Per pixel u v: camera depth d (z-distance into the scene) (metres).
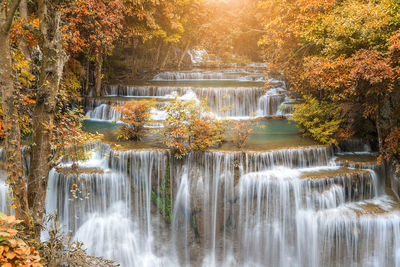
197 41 29.72
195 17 25.78
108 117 14.37
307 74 9.97
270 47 14.77
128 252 8.70
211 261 8.93
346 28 9.21
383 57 8.12
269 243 8.73
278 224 8.62
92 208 8.45
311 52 13.02
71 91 13.72
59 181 8.25
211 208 8.94
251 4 28.27
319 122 11.12
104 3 12.64
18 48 8.10
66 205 8.28
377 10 8.42
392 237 8.23
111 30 12.98
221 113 15.84
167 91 16.88
